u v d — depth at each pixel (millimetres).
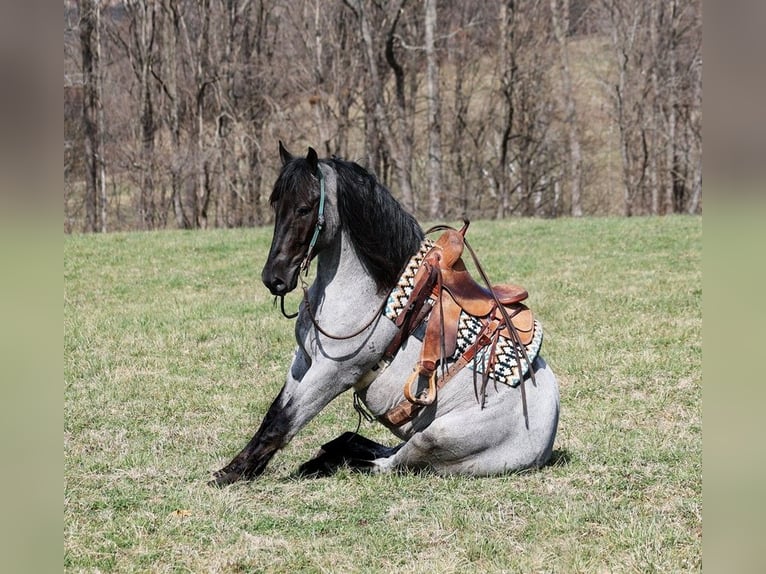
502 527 4762
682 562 4320
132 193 41094
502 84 34656
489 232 19625
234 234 19844
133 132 36812
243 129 34156
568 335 10000
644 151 36531
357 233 5160
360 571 4234
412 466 5496
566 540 4570
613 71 40781
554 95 40500
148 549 4516
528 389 5449
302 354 5473
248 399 7715
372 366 5312
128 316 11375
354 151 38500
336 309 5191
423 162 39438
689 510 4973
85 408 7371
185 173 33625
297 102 35281
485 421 5305
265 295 13023
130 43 35312
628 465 5809
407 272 5289
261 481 5477
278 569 4297
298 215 5000
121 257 16531
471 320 5367
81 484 5512
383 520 4871
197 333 10305
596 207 41594
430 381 5254
